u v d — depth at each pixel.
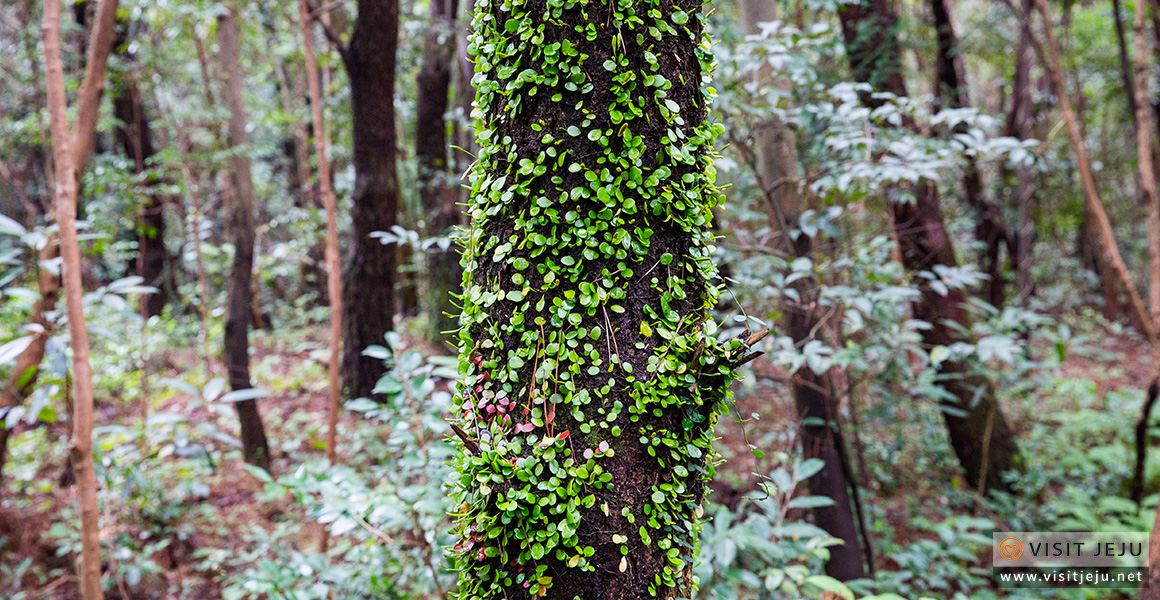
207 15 6.10
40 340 3.34
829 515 3.57
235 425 6.97
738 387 3.33
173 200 11.38
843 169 3.23
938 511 4.94
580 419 1.45
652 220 1.52
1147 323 4.17
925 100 3.30
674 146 1.53
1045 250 14.31
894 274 3.36
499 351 1.54
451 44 7.95
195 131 7.91
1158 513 2.25
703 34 1.65
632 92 1.48
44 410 2.76
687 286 1.59
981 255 8.45
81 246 6.91
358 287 7.17
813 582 2.59
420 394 2.65
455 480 1.66
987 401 5.25
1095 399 7.71
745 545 2.54
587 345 1.47
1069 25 10.73
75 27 6.76
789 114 3.35
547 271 1.49
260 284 12.80
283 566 2.67
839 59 5.61
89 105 3.46
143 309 7.15
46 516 4.85
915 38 6.90
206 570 4.41
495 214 1.55
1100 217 4.11
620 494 1.47
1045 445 6.44
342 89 10.28
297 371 8.82
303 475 2.51
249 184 6.01
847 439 4.96
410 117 11.22
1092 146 13.69
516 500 1.46
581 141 1.47
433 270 8.14
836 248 3.97
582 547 1.46
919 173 2.99
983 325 3.45
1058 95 4.06
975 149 3.12
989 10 10.81
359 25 6.80
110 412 7.24
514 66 1.51
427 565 2.51
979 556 4.58
